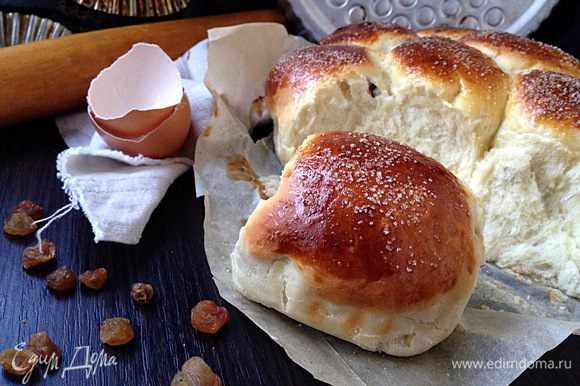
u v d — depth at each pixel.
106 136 0.28
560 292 0.26
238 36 0.33
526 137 0.27
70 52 0.32
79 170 0.28
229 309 0.24
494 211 0.28
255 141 0.33
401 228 0.21
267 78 0.32
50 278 0.24
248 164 0.31
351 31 0.33
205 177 0.29
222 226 0.27
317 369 0.21
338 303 0.21
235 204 0.28
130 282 0.25
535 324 0.23
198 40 0.37
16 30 0.36
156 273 0.25
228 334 0.23
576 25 0.41
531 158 0.27
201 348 0.22
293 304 0.22
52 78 0.32
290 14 0.39
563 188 0.27
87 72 0.33
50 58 0.32
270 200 0.22
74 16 0.36
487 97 0.28
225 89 0.33
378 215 0.21
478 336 0.22
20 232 0.26
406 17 0.39
